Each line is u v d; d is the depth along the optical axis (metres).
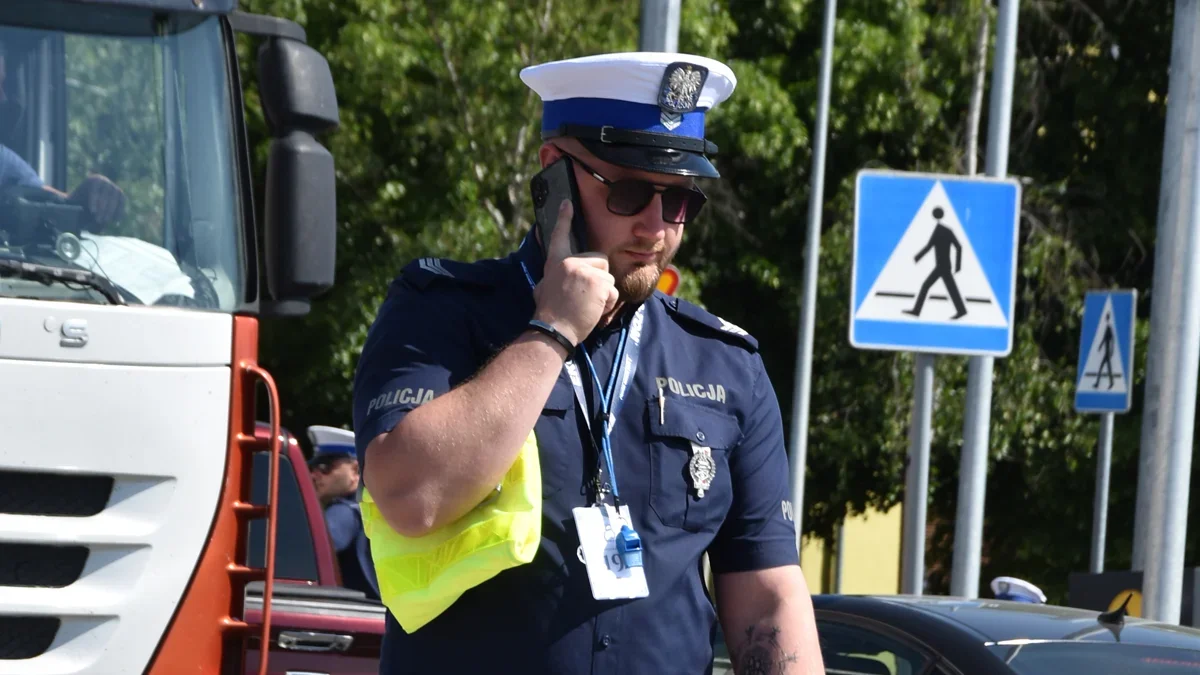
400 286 6.21
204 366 8.96
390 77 30.11
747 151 35.44
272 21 10.51
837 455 37.44
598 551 5.86
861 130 37.03
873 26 37.38
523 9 29.78
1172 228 18.89
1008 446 37.62
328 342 31.61
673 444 6.16
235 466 9.02
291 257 10.16
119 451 8.68
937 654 10.80
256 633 8.96
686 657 6.07
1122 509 38.47
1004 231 17.50
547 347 5.63
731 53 37.62
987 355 17.55
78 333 8.68
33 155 9.53
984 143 39.62
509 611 5.81
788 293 37.34
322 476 16.80
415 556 5.74
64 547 8.65
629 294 6.18
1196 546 37.06
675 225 6.20
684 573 6.09
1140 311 38.88
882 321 17.34
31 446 8.52
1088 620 11.52
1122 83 38.91
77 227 9.49
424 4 30.33
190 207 9.88
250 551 13.45
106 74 9.89
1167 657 10.84
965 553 19.06
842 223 36.34
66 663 8.59
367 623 11.60
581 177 6.17
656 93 6.16
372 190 31.97
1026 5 38.62
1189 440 18.94
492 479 5.49
